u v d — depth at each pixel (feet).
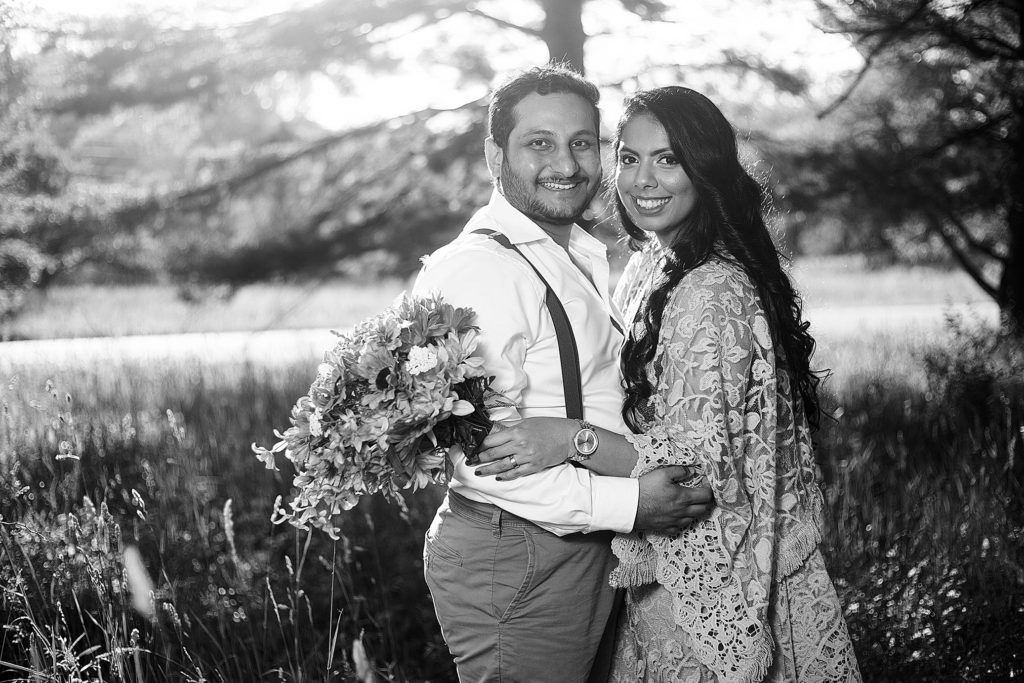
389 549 15.34
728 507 8.00
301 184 29.71
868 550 13.09
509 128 8.70
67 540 10.63
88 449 14.79
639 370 8.34
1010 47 22.39
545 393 8.21
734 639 7.88
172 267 29.32
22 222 27.14
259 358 32.53
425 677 12.50
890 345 29.19
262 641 12.06
